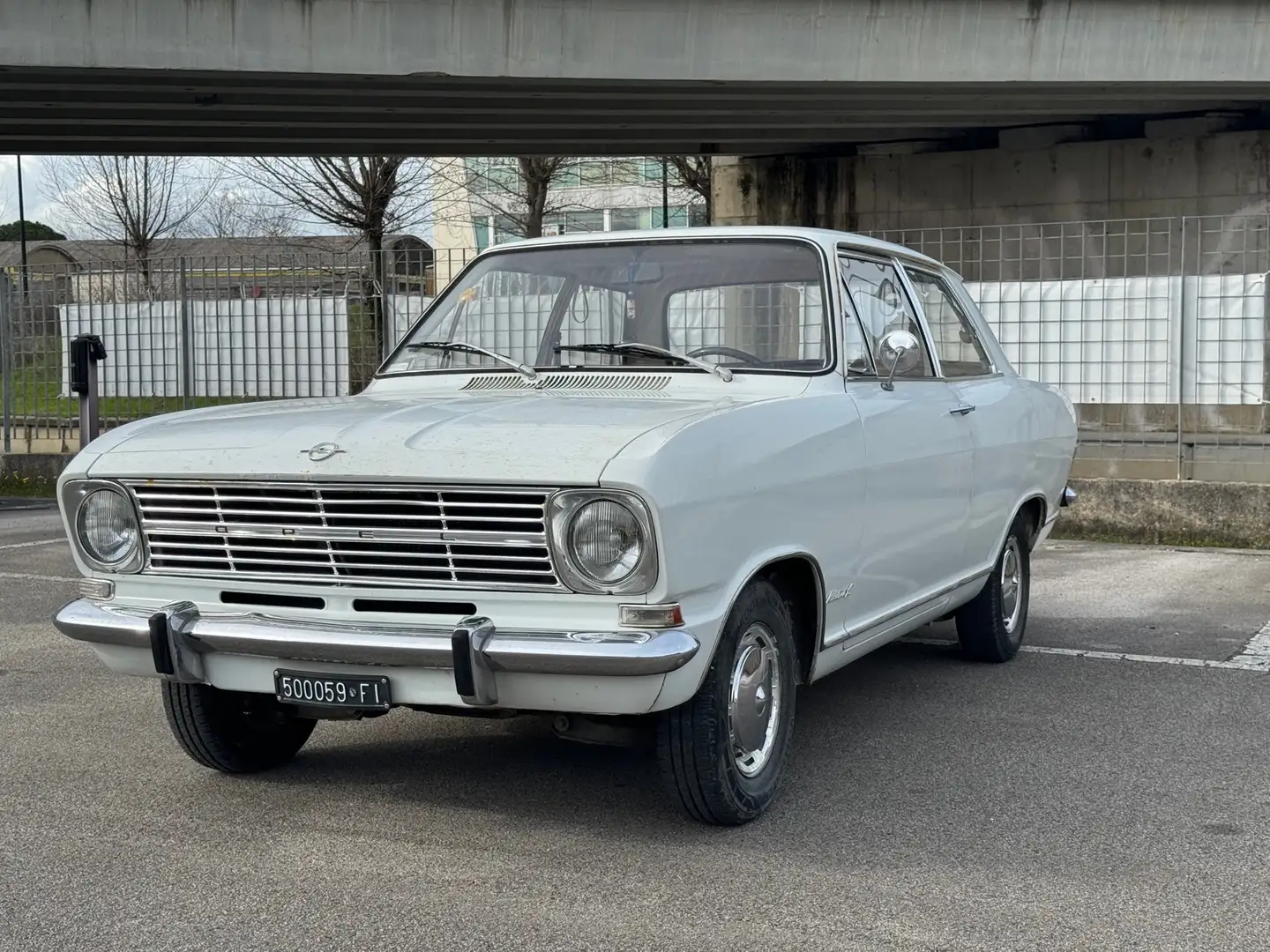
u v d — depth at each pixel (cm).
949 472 559
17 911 373
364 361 1405
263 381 1465
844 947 345
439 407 445
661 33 1483
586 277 529
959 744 534
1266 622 783
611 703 379
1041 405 688
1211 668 665
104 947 350
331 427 424
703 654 389
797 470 435
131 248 4038
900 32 1515
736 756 429
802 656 472
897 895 379
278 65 1419
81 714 590
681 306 511
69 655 712
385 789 479
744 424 414
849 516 473
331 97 1595
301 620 408
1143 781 484
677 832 431
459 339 545
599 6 1466
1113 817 445
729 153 2047
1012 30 1522
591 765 507
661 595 371
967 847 417
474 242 4403
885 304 548
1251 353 1167
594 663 367
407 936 354
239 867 404
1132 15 1519
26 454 1587
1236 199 1756
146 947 349
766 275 505
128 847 422
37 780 494
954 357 621
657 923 360
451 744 539
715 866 401
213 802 466
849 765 505
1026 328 1266
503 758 518
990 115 1764
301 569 409
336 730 564
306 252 1571
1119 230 1817
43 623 800
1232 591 892
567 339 524
